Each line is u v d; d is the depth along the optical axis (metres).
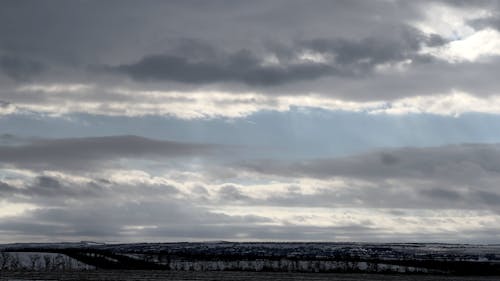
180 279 167.62
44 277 169.75
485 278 183.62
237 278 176.75
